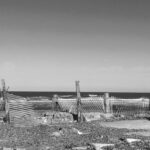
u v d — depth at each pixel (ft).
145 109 108.58
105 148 50.72
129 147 51.52
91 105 104.68
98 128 73.92
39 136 63.05
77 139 59.72
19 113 84.17
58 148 52.19
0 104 96.02
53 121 87.76
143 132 68.85
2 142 57.06
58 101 105.09
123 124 84.02
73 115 94.38
